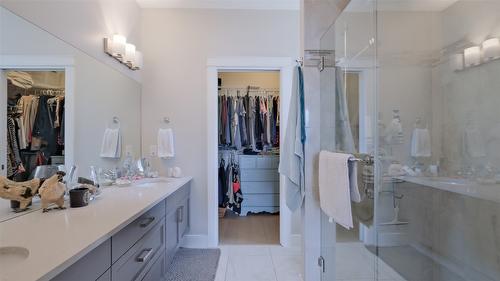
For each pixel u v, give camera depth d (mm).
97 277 949
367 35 1845
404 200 1863
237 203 3918
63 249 825
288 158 1959
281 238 2844
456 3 1863
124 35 2447
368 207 1730
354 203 1581
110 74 2221
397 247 1815
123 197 1663
